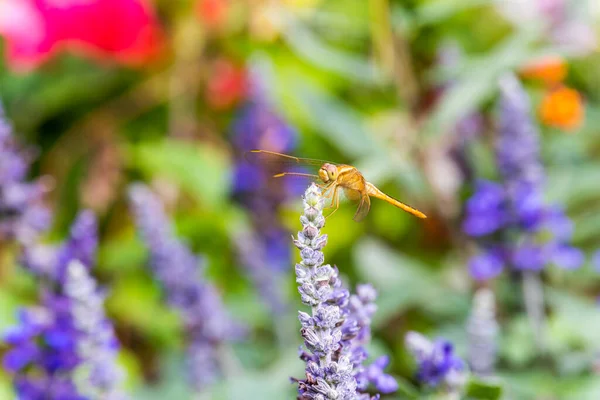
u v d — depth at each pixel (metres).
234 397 0.75
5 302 0.87
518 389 0.72
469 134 0.90
